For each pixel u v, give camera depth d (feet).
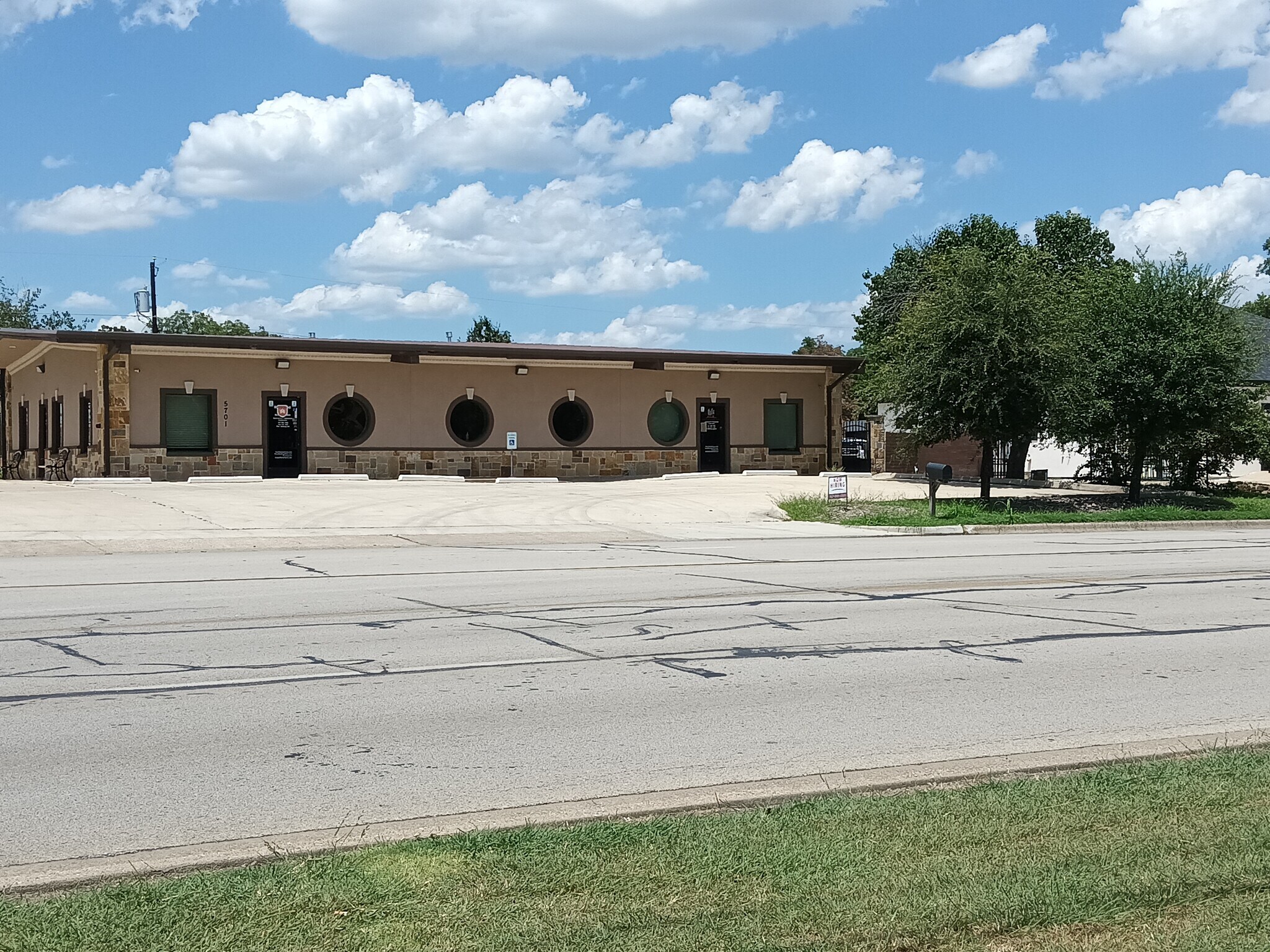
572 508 88.28
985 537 76.13
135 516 75.77
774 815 18.65
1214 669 31.71
